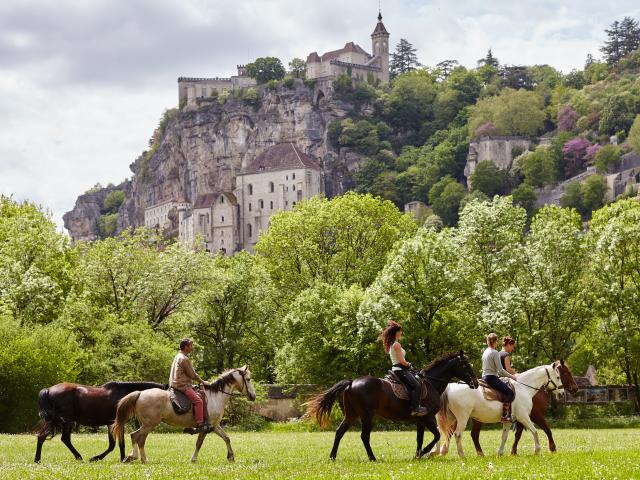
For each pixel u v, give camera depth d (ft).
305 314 253.85
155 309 262.88
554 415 242.37
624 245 252.62
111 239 257.55
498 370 92.43
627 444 113.80
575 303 255.29
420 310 235.40
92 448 116.37
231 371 94.53
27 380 180.34
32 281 224.94
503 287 258.78
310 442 136.15
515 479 61.67
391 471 66.85
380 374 240.94
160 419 89.15
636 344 247.70
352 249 352.28
